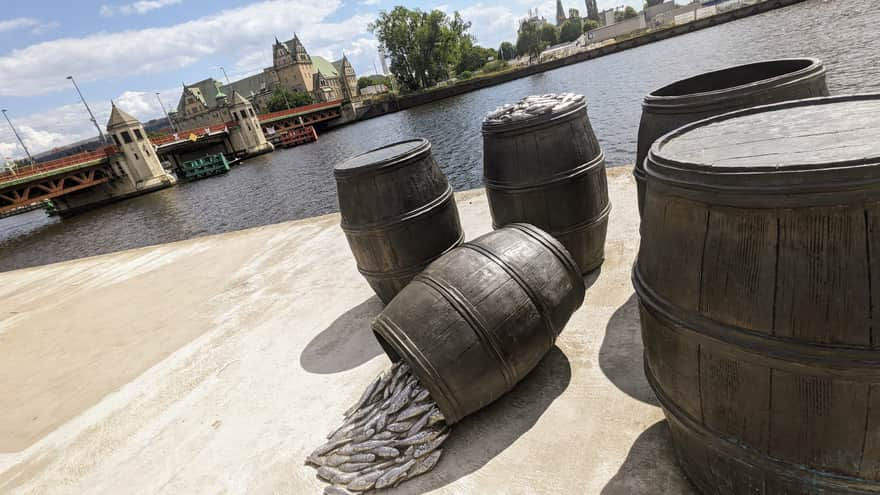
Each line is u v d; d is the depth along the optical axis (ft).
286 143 200.34
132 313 24.75
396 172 14.55
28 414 17.04
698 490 8.05
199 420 13.88
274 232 33.01
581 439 9.80
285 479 10.83
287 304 20.44
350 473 10.32
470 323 10.03
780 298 5.15
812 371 5.07
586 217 15.10
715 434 6.45
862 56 60.18
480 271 10.66
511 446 10.08
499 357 10.11
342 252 25.08
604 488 8.65
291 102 283.18
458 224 16.29
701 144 6.90
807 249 4.91
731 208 5.40
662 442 9.20
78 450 14.05
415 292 10.77
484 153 16.12
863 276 4.66
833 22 93.91
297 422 12.66
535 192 14.70
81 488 12.37
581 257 15.79
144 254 37.50
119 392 16.79
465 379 9.93
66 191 135.13
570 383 11.44
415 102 243.19
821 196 4.71
